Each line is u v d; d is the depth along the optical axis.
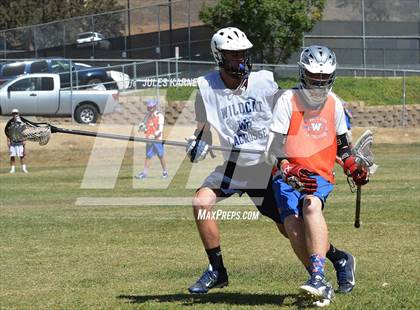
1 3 116.94
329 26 98.06
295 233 14.12
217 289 16.44
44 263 20.28
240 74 15.05
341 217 28.00
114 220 28.38
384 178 43.88
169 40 92.12
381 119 82.50
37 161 62.53
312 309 13.85
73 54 92.38
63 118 71.19
